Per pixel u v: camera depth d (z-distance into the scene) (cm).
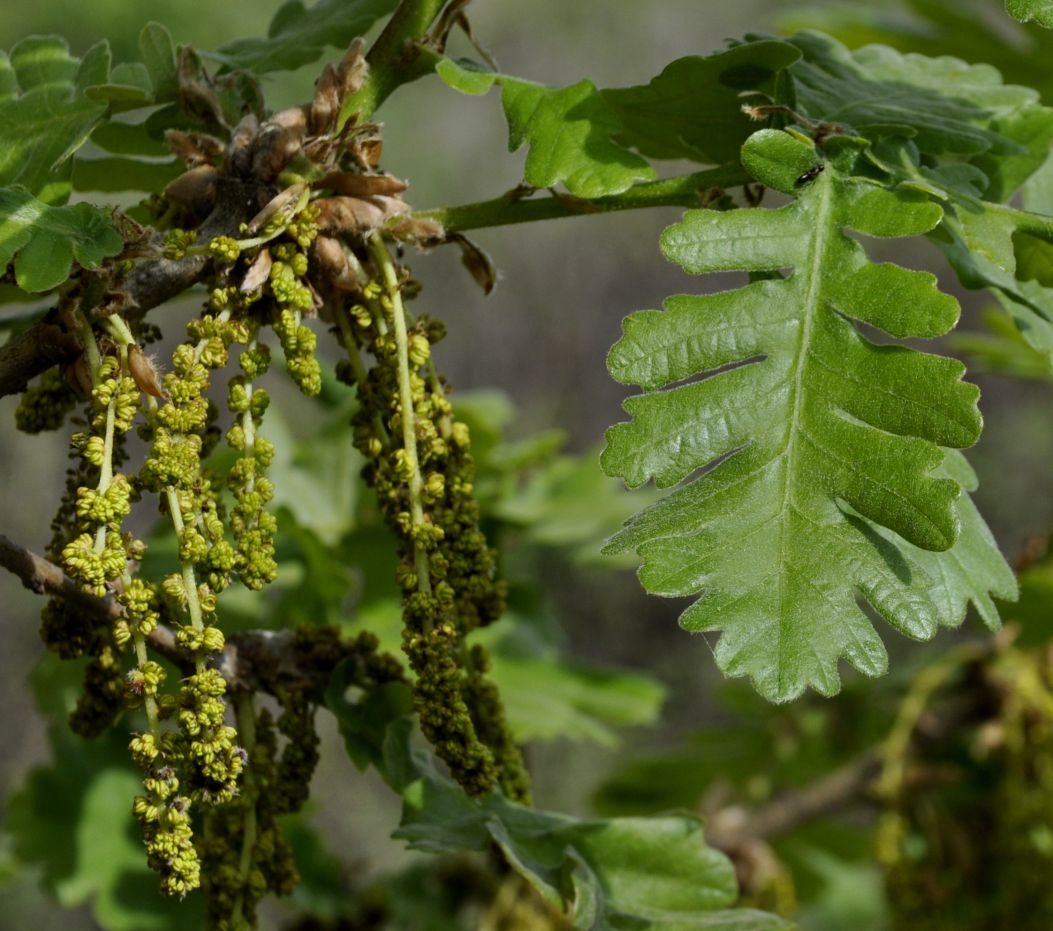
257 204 104
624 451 100
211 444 103
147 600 101
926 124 105
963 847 125
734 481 100
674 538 100
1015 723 124
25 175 105
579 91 103
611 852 107
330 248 103
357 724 106
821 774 152
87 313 102
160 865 100
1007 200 107
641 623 452
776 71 105
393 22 105
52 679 121
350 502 124
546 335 541
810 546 100
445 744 102
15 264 102
